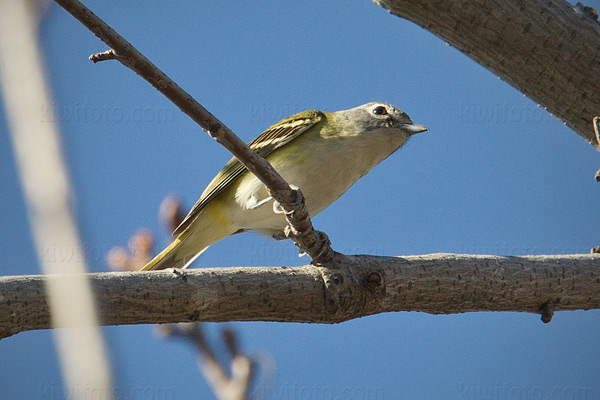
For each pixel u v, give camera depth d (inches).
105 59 276.1
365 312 334.0
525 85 368.2
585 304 359.9
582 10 358.9
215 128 300.8
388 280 334.3
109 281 287.0
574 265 359.6
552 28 351.9
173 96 290.2
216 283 306.7
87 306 214.7
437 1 351.3
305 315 326.0
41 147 193.9
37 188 189.2
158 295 292.8
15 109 201.3
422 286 338.6
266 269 321.7
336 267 330.3
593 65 354.3
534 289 351.6
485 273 346.9
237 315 313.3
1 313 260.8
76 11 263.4
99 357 167.9
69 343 169.2
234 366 387.9
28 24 218.5
